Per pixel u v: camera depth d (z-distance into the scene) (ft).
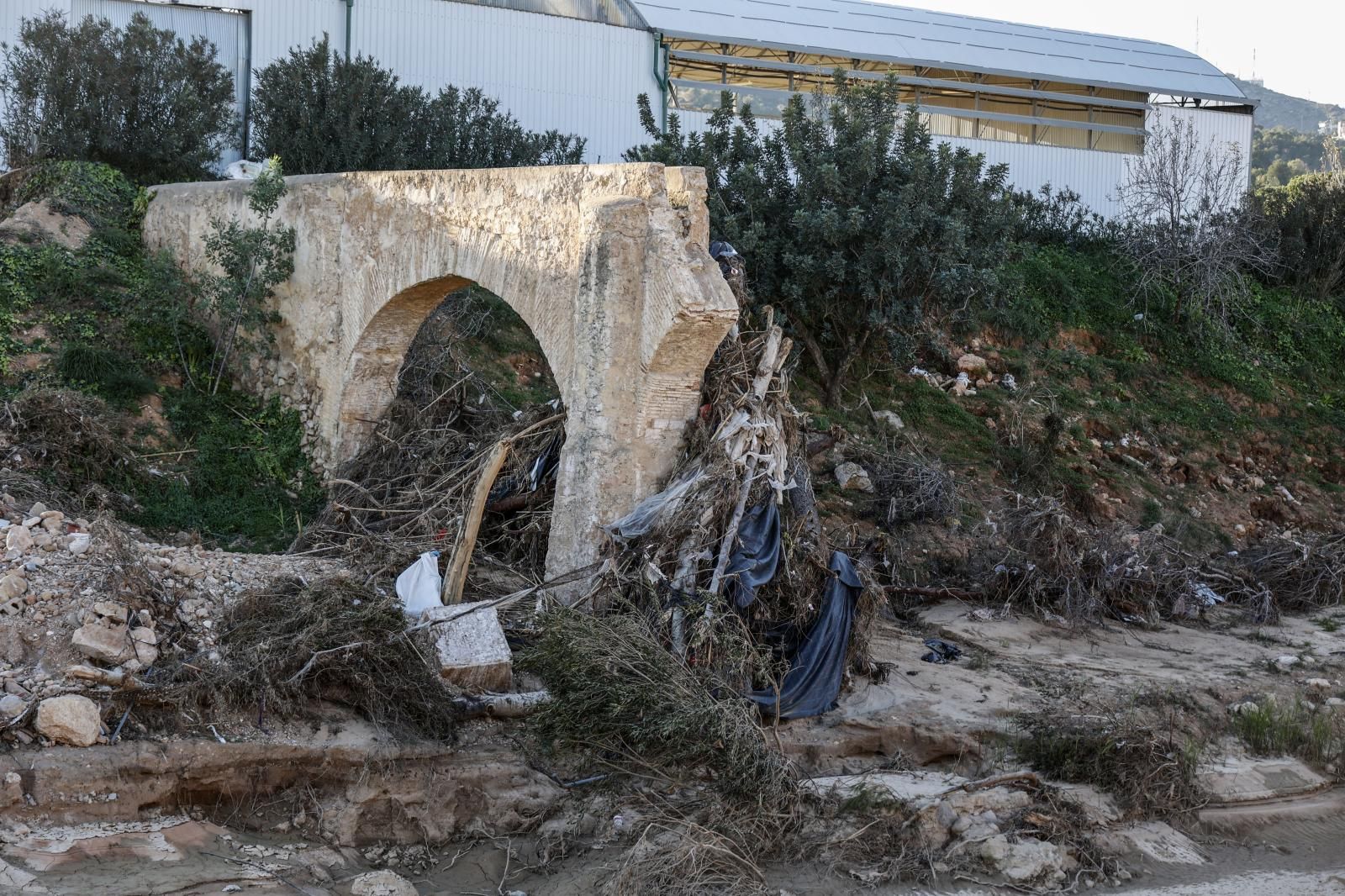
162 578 29.81
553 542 34.81
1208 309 77.25
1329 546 54.03
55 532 30.55
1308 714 36.73
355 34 70.64
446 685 29.12
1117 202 88.99
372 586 32.35
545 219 35.94
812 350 59.77
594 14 76.79
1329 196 87.40
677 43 78.33
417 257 41.11
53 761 23.89
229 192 50.49
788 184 58.70
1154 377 71.77
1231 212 80.43
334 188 45.24
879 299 57.26
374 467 42.98
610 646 28.27
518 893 24.61
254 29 69.00
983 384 65.46
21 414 40.29
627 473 33.88
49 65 60.80
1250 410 72.18
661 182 34.22
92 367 46.26
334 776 26.43
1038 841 28.12
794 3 87.40
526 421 39.73
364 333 43.86
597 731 27.71
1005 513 49.73
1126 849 28.96
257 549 40.88
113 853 22.88
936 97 85.05
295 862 24.20
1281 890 27.78
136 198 57.36
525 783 27.58
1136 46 96.27
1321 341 80.38
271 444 46.42
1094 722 32.94
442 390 47.78
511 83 74.23
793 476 35.40
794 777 28.04
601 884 24.29
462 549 33.58
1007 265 72.08
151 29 63.10
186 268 53.57
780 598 33.32
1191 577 49.73
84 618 26.86
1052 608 45.80
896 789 29.19
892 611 44.73
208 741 25.70
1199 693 37.22
